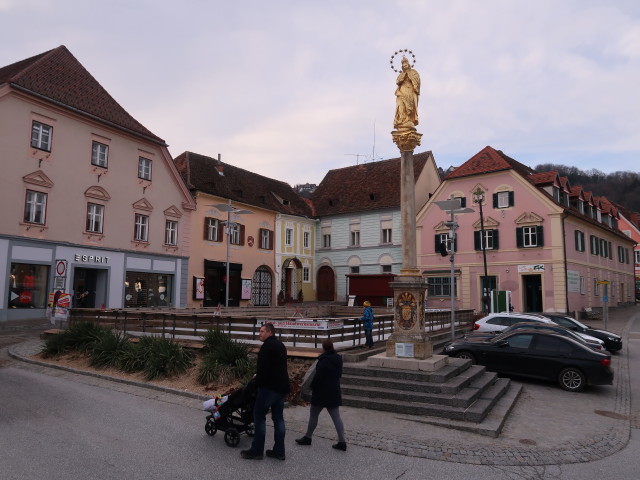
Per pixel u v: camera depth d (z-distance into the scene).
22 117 23.03
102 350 13.46
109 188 27.33
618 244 49.44
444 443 8.02
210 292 34.88
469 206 37.09
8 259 22.11
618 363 17.55
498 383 12.27
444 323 23.53
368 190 45.03
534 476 6.79
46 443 7.35
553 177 35.62
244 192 39.09
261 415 7.00
